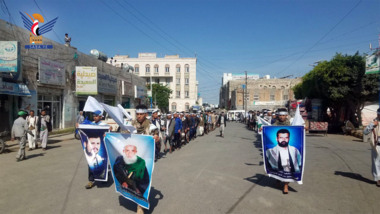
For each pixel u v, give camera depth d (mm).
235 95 67312
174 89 67062
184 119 14383
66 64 19578
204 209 4734
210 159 9719
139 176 4422
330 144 14336
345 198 5336
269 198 5348
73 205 4918
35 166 8328
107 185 6254
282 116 6176
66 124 19734
